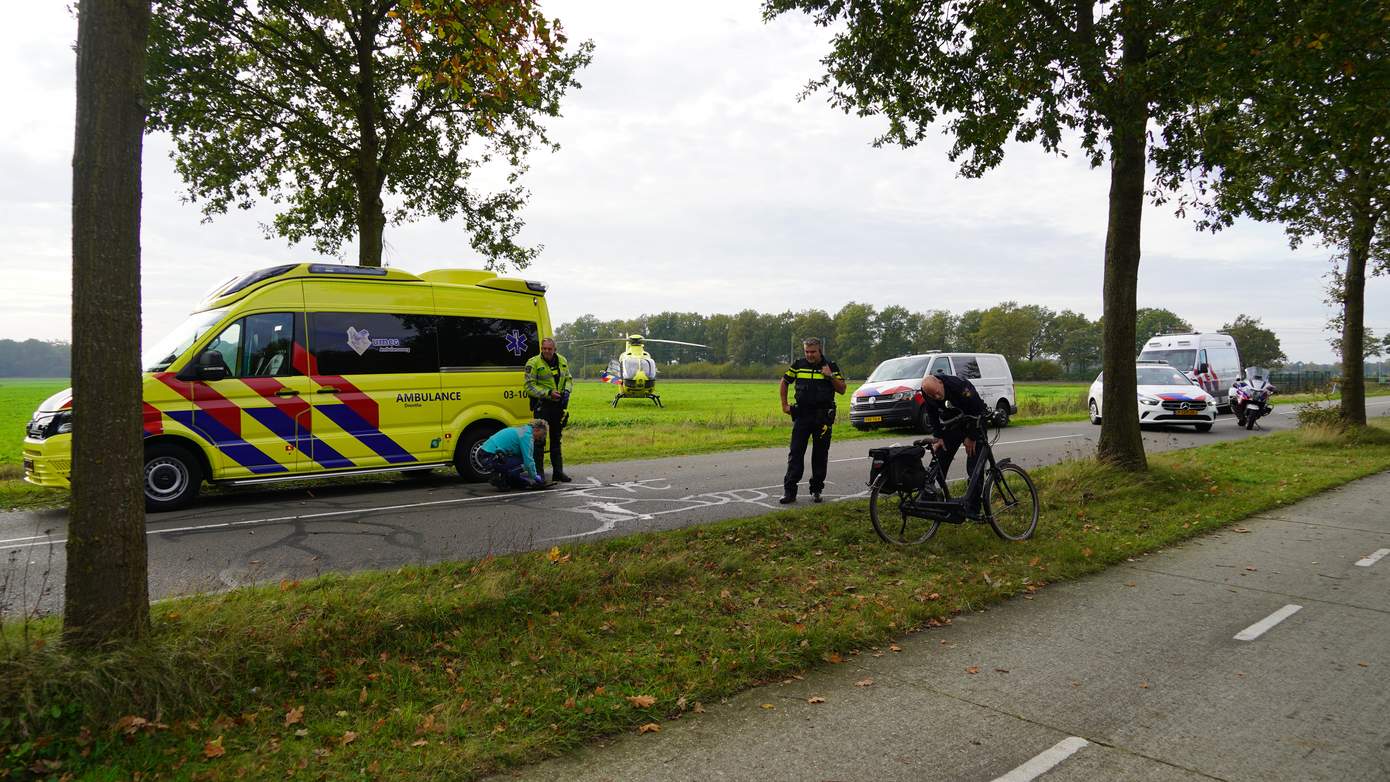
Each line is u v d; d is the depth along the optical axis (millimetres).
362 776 3139
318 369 9664
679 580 5645
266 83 14438
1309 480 10688
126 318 3707
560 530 7684
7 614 4781
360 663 4082
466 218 16688
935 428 7301
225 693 3693
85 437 3646
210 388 8961
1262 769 3271
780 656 4410
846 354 143750
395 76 14680
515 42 7195
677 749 3443
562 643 4465
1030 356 135125
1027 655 4586
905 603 5320
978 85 9586
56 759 3141
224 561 6426
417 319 10438
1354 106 7934
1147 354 28047
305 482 10992
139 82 3707
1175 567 6559
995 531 7273
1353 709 3840
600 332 177250
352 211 16141
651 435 19281
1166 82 8336
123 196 3664
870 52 10500
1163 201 10281
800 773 3232
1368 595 5754
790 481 9164
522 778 3186
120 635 3689
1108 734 3596
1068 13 9172
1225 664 4434
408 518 8297
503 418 11023
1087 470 9961
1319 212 15117
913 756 3383
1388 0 7410
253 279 9453
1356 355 15984
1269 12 7762
